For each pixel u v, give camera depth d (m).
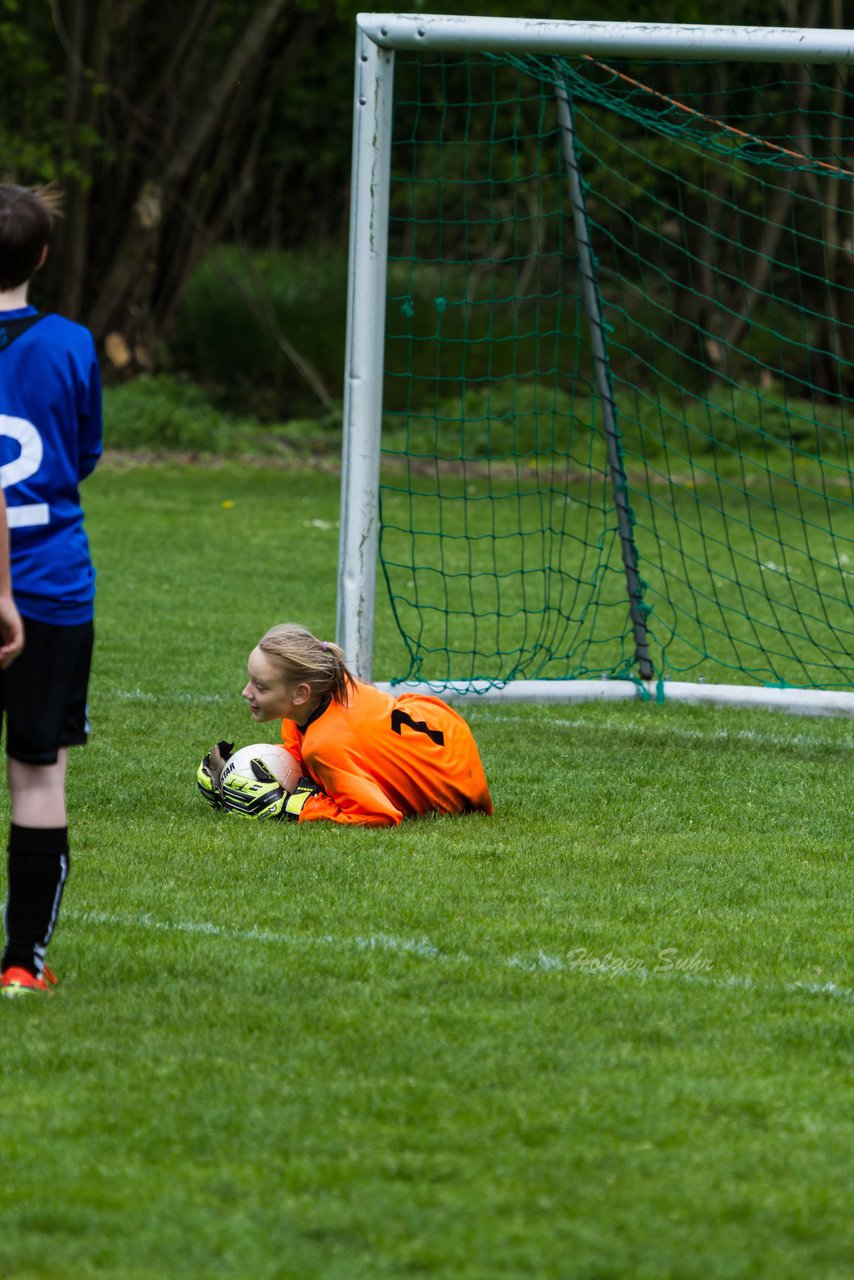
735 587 47.53
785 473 80.94
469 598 43.50
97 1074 11.30
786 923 15.93
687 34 26.34
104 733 24.42
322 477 75.88
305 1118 10.59
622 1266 8.73
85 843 18.12
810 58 26.50
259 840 18.42
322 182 122.62
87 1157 9.98
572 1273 8.66
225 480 71.75
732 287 103.69
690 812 20.84
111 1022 12.37
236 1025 12.37
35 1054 11.60
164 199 85.12
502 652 35.47
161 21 84.00
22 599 12.14
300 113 114.69
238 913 15.54
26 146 77.75
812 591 46.09
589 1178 9.83
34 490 12.16
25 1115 10.59
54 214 12.63
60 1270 8.66
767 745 25.61
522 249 112.50
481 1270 8.67
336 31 100.06
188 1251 8.84
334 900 16.08
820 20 97.44
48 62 84.69
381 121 26.25
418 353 97.50
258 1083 11.16
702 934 15.44
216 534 53.47
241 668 30.70
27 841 12.64
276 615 37.78
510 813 20.45
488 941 14.88
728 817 20.67
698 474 79.00
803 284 113.88
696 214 101.88
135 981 13.41
